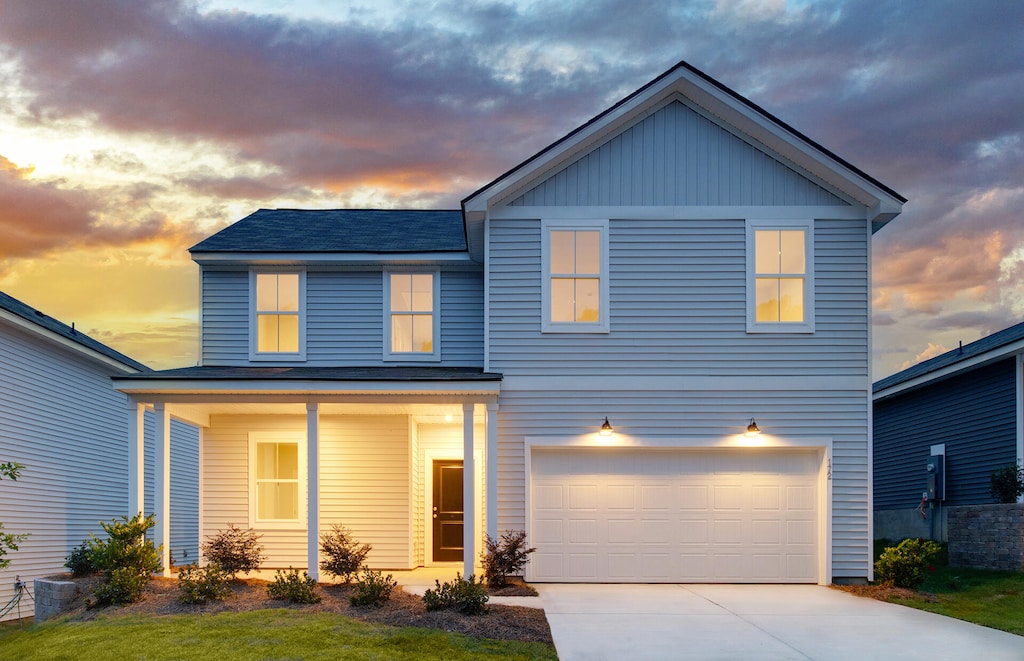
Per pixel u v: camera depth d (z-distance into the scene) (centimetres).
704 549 1386
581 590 1298
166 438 1324
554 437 1380
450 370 1473
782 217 1410
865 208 1415
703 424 1384
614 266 1405
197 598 1098
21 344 1628
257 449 1595
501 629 991
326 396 1323
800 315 1414
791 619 1079
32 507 1648
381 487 1585
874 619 1082
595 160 1423
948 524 1655
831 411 1386
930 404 2034
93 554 1191
